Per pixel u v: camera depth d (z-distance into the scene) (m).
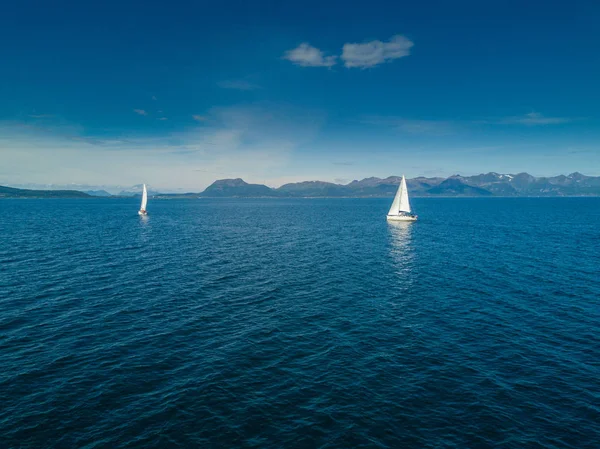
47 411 18.22
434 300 36.75
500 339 27.36
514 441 16.73
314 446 16.27
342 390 20.55
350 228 107.94
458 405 19.28
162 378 21.53
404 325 30.14
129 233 90.94
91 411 18.33
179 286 41.16
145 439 16.50
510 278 45.59
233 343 26.45
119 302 35.16
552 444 16.56
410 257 59.97
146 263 53.34
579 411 18.83
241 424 17.61
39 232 88.94
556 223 125.62
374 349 25.69
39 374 21.61
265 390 20.48
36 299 35.53
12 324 29.19
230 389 20.50
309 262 55.66
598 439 16.86
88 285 40.88
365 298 37.47
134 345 25.81
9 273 45.69
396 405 19.25
